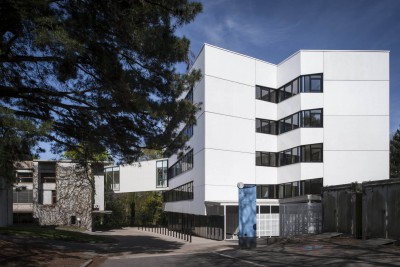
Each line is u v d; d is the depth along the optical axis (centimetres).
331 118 3381
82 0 1397
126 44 1530
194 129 3566
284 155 3600
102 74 1566
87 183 3950
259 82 3606
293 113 3519
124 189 5588
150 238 3112
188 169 3812
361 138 3359
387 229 1591
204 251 2006
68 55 1290
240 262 1410
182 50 1642
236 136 3384
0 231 2359
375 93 3391
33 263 1336
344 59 3419
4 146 1264
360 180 3319
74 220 3953
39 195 3969
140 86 1661
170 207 4922
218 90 3303
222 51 3350
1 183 2048
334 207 2030
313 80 3438
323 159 3344
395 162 5534
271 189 3600
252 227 1995
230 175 3316
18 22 1272
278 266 1248
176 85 1747
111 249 2139
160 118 1733
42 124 1293
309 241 1852
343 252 1423
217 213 3231
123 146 1806
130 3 1428
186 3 1530
